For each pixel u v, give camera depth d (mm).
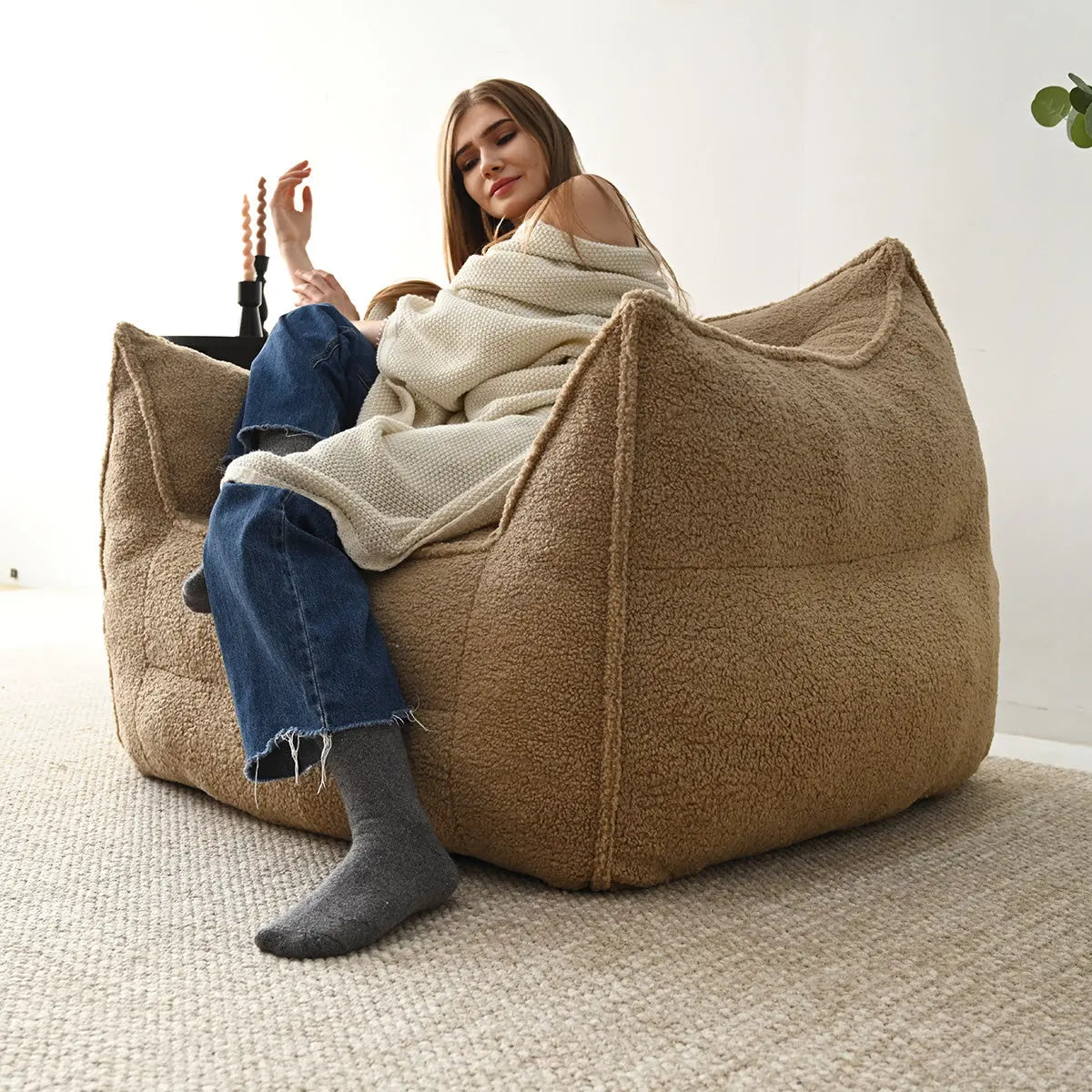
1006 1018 838
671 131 2482
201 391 1512
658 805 1071
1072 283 1987
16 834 1260
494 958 932
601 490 1058
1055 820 1389
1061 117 1597
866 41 2199
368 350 1503
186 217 3562
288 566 1102
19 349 3951
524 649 1073
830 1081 742
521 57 2750
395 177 3062
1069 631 2008
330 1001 849
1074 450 1996
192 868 1157
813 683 1159
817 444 1193
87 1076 733
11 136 3943
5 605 3480
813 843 1279
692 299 2457
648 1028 810
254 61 3359
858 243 2223
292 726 1062
